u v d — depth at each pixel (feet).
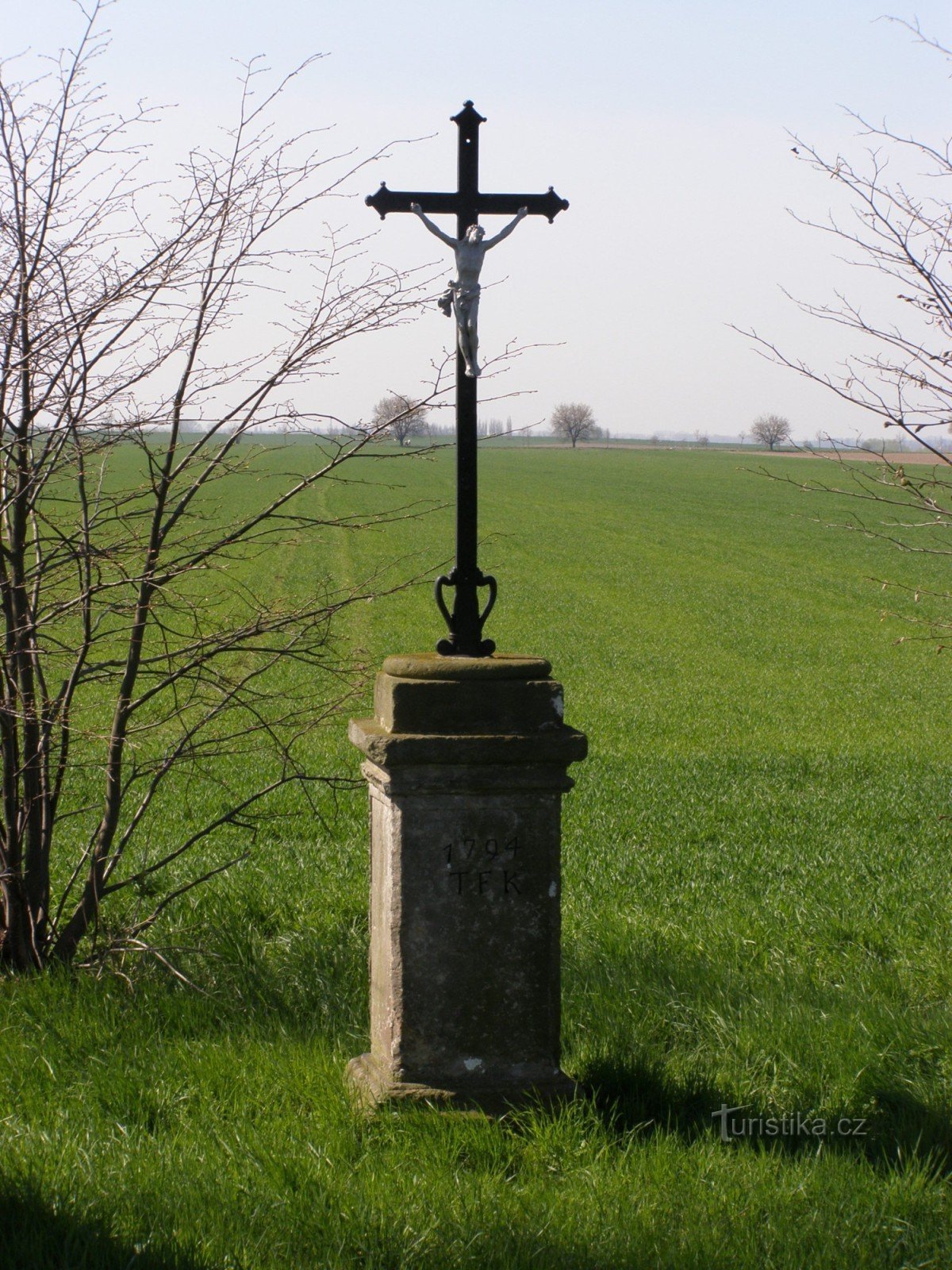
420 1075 14.64
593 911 25.21
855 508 213.25
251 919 24.16
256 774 40.75
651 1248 11.74
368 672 20.80
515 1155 13.71
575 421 559.38
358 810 35.83
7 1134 13.91
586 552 152.76
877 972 21.25
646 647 89.56
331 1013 17.90
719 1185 13.09
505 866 14.67
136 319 18.02
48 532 21.65
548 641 91.50
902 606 113.09
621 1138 14.15
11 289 17.70
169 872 27.71
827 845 33.32
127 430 18.39
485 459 392.68
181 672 19.40
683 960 21.26
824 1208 12.79
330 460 19.12
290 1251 11.62
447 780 14.37
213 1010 17.93
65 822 32.14
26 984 18.10
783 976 20.89
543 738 14.33
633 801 39.24
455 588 15.48
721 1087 15.76
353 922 23.77
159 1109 14.83
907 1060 16.94
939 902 26.61
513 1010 14.75
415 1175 12.92
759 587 125.29
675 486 265.54
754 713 63.82
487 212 15.81
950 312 16.69
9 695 19.08
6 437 18.43
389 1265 11.49
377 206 15.65
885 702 68.44
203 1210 12.15
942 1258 12.04
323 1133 13.94
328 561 127.65
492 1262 11.52
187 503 19.11
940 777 45.29
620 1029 17.54
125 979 18.34
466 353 15.21
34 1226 11.70
